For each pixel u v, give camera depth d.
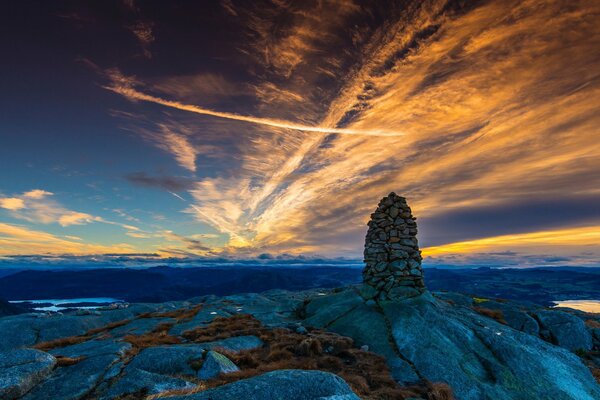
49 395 12.54
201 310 33.97
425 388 16.08
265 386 10.64
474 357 20.00
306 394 10.48
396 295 27.64
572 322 29.59
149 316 32.44
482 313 30.59
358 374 17.11
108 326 28.44
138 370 14.16
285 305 36.06
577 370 21.19
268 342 22.05
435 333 21.72
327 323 26.66
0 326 27.91
